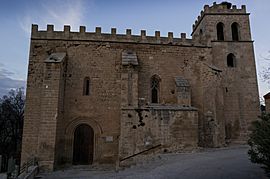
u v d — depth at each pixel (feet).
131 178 50.37
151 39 97.09
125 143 76.07
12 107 168.55
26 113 82.58
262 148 37.65
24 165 66.03
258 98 99.40
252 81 100.83
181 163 58.80
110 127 86.38
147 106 84.58
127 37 95.55
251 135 41.60
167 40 98.07
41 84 86.07
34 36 89.66
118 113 87.81
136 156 75.36
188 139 78.43
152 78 95.30
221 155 66.85
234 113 96.73
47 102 76.07
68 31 92.02
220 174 45.50
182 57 97.91
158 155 72.95
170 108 80.33
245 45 104.53
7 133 164.55
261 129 38.09
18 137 165.89
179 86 89.35
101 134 85.40
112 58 92.63
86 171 70.90
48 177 62.34
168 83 94.53
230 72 100.83
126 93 83.30
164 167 56.65
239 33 106.83
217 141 87.04
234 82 99.96
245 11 109.19
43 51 89.30
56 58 81.76
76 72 89.30
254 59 103.40
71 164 81.61
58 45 90.43
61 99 82.23
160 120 78.43
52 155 72.84
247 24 107.65
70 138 83.61
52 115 75.41
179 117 79.51
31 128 81.76
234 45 103.86
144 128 77.36
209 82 93.25
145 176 50.31
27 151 79.87
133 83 84.48
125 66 85.40
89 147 85.10
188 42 99.81
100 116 86.84
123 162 74.49
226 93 98.43
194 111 80.74
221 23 107.45
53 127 74.69
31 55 88.02
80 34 92.48
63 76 84.94
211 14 106.93
